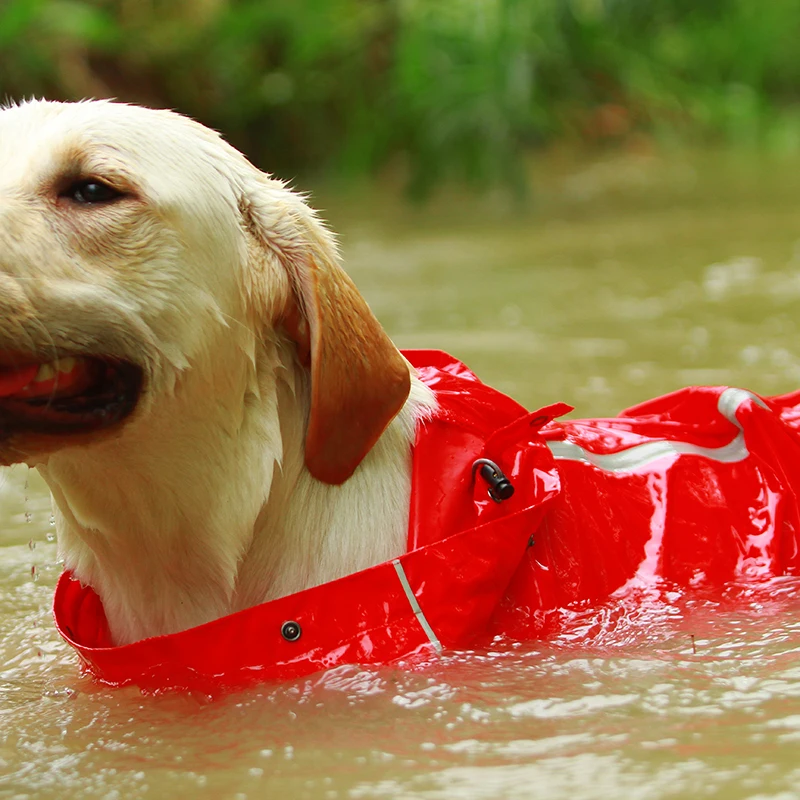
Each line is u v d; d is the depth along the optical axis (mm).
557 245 13812
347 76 21672
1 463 4016
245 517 4328
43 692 4254
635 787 3166
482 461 4430
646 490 4910
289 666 4141
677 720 3611
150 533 4355
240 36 21094
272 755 3564
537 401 7375
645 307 10188
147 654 4180
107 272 4004
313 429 4320
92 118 4172
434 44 19484
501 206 17391
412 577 4203
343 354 4316
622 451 5090
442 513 4379
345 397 4332
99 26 18812
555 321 9820
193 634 4137
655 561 4738
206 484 4285
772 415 5176
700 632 4367
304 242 4383
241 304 4277
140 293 4047
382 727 3709
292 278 4402
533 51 20359
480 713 3750
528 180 20031
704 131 24406
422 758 3457
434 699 3873
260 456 4320
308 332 4426
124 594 4570
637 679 3955
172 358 4113
